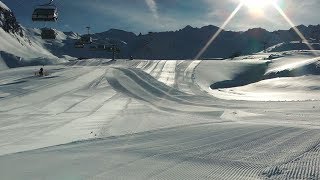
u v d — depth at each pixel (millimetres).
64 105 42844
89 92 54531
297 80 79625
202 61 118812
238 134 20453
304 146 16281
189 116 35125
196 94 62969
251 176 11805
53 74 70875
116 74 74625
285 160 13719
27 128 27500
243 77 97500
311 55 141625
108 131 25531
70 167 13109
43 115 35375
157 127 26766
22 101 43875
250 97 61094
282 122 28188
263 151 15539
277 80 82375
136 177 11773
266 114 35375
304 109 39250
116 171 12500
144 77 74062
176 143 18094
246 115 34812
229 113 37125
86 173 12273
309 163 13117
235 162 13719
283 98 59094
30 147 19547
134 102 47969
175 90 63656
